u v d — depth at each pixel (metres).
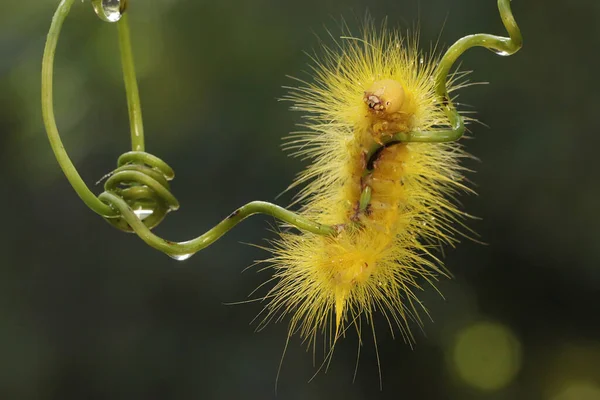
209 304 0.84
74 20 0.80
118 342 0.86
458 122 0.39
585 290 0.84
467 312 0.88
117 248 0.88
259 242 0.82
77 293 0.87
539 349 0.90
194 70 0.81
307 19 0.76
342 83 0.40
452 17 0.71
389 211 0.39
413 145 0.40
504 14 0.38
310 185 0.40
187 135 0.81
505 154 0.77
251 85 0.79
